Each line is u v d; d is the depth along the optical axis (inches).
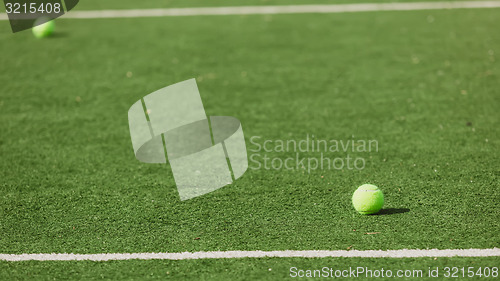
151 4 620.4
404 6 592.4
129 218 243.9
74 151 312.5
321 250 217.3
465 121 338.6
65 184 276.5
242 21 556.1
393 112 354.6
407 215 240.5
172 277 203.5
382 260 210.7
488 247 216.7
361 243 221.0
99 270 208.5
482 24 526.6
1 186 275.9
